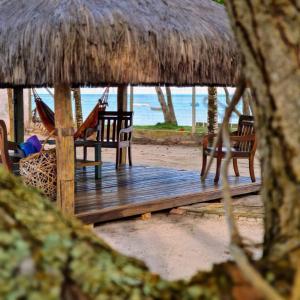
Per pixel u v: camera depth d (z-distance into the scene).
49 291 0.89
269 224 1.15
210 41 4.97
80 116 12.80
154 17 4.72
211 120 10.44
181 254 3.97
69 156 4.54
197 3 5.75
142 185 6.05
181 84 4.87
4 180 1.10
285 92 1.07
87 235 1.06
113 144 7.23
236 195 6.14
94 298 0.93
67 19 4.02
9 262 0.90
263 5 1.09
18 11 4.69
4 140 5.12
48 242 0.96
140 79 4.36
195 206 5.53
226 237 4.48
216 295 0.97
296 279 0.92
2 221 0.95
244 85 1.24
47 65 4.02
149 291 0.99
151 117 25.59
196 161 10.01
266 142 1.13
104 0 4.57
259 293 0.92
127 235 4.57
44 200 1.13
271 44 1.08
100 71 4.12
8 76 4.33
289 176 1.08
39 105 6.05
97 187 5.89
